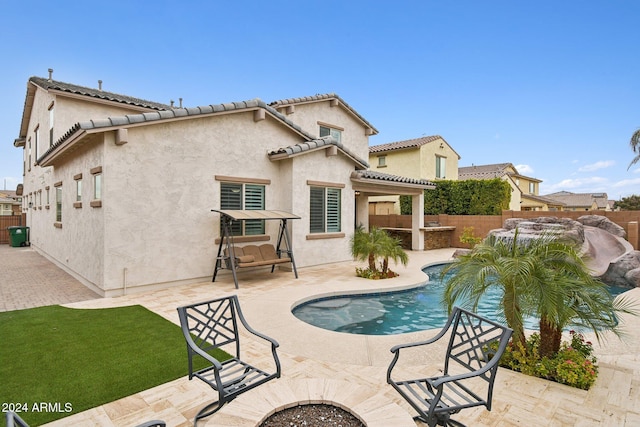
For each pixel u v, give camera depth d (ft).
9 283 32.71
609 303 14.08
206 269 32.86
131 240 28.27
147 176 29.12
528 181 129.49
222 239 32.50
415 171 82.69
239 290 29.50
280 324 20.94
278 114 37.93
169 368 14.65
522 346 14.69
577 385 13.12
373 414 9.07
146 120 28.12
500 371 14.52
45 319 21.27
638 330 19.42
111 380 13.58
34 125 56.80
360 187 47.24
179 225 31.04
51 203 46.62
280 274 36.52
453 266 16.65
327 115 57.41
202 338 18.21
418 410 9.53
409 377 14.12
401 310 27.20
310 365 15.29
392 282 32.94
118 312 22.93
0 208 145.48
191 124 31.78
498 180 66.85
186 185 31.45
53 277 35.53
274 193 38.73
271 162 38.47
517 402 12.09
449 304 15.47
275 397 9.91
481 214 68.33
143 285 28.94
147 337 18.24
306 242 39.34
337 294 29.27
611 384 13.35
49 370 14.39
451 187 71.56
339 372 14.62
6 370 14.38
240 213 31.42
